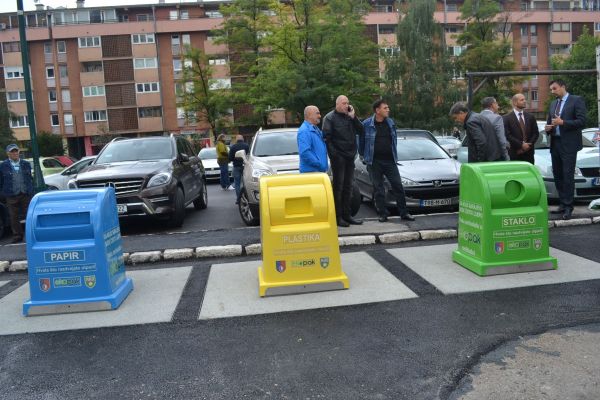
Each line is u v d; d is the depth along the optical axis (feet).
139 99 190.49
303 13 112.98
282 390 11.15
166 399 11.03
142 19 197.06
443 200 29.84
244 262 21.43
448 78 139.33
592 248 20.56
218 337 14.07
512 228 17.87
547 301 15.40
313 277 17.26
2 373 12.58
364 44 114.73
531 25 211.82
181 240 24.94
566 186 24.86
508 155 23.73
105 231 16.76
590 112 149.07
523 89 213.46
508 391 10.69
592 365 11.60
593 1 228.63
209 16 195.83
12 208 29.66
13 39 189.16
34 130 42.65
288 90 106.01
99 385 11.76
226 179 58.54
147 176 29.04
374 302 16.03
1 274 22.21
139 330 14.84
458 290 16.63
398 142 35.32
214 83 152.46
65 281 16.51
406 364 12.03
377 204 26.76
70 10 193.47
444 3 199.72
